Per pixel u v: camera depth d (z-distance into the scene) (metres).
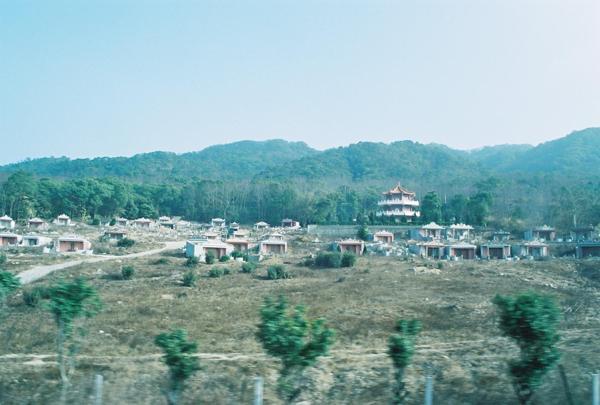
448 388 20.88
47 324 36.38
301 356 17.83
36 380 22.11
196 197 169.25
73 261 80.06
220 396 19.86
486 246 89.81
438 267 71.19
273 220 156.38
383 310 43.09
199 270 72.00
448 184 173.75
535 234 104.31
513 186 148.12
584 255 83.81
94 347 30.30
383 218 129.25
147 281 62.62
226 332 35.66
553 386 19.27
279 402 19.73
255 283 61.47
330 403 19.89
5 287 25.98
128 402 18.69
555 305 17.86
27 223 132.12
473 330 35.81
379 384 22.38
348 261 74.88
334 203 147.62
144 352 29.70
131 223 143.88
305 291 54.53
